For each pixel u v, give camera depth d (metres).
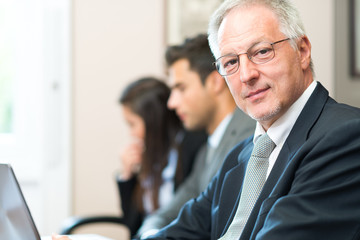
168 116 2.59
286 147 1.17
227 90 2.14
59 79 3.23
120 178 2.70
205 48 2.17
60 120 3.22
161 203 2.52
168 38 3.27
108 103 3.27
